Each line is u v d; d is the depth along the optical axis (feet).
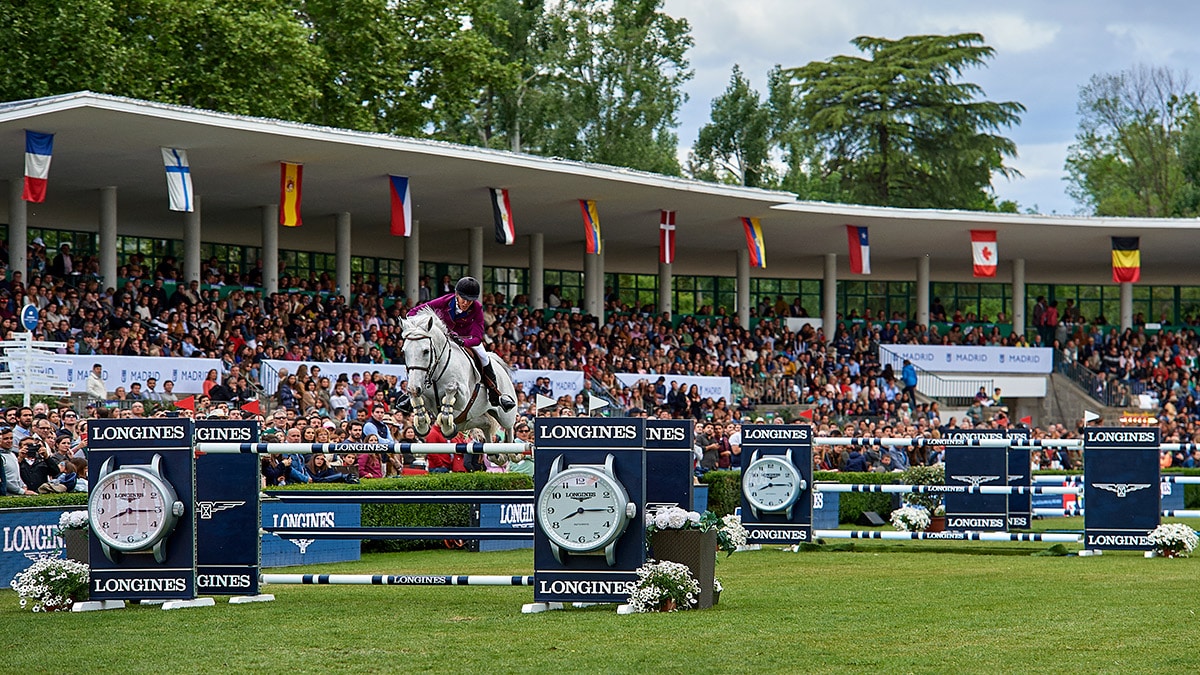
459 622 33.68
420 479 57.77
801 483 56.29
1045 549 56.59
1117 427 54.34
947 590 40.55
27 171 77.97
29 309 79.00
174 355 86.07
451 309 43.45
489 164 96.99
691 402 103.96
